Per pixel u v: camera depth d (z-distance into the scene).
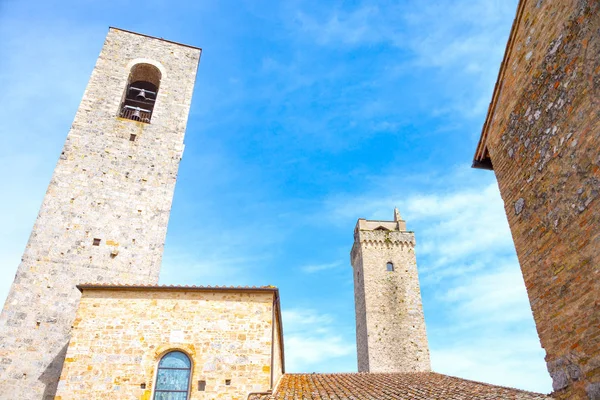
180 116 28.14
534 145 8.21
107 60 28.80
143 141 26.20
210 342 15.31
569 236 7.01
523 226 8.41
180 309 15.89
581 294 6.66
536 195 8.03
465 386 16.14
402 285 45.59
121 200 23.67
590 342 6.41
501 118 9.62
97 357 14.74
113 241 22.30
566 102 7.29
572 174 7.02
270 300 16.36
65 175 23.48
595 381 6.29
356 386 17.06
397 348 41.47
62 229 21.83
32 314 19.23
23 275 20.09
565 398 7.00
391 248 48.25
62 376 14.32
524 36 8.79
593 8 6.68
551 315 7.41
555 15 7.73
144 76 30.89
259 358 15.14
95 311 15.60
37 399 17.45
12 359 18.06
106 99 27.02
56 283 20.28
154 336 15.28
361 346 45.00
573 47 7.17
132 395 14.18
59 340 18.91
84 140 24.97
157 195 24.53
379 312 43.53
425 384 17.31
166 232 23.50
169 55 30.83
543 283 7.68
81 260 21.25
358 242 49.56
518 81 8.95
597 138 6.46
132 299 15.97
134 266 21.89
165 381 14.63
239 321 15.80
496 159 9.73
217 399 14.32
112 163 24.73
